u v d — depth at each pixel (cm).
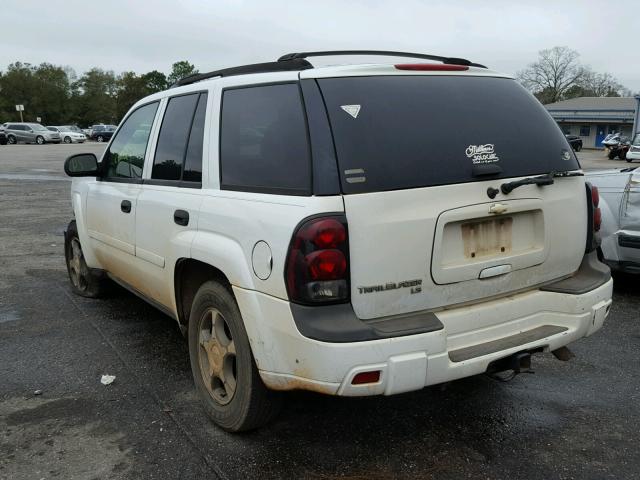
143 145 425
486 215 289
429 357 266
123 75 11425
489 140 301
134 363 427
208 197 328
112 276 506
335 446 317
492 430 335
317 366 256
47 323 512
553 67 8900
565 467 299
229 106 330
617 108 6769
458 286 289
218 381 340
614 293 608
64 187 1642
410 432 332
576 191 332
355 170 263
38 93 9794
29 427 338
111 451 313
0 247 839
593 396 377
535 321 321
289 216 266
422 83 301
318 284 256
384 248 265
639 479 290
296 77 290
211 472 294
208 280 341
